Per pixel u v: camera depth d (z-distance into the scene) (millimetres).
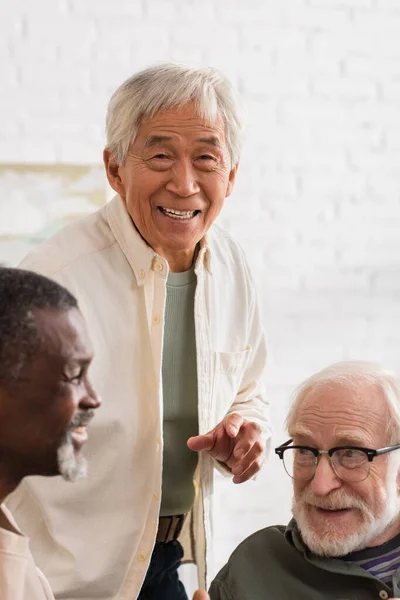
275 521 3891
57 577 2158
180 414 2393
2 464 1336
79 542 2184
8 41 3705
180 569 3500
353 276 3996
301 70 3943
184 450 2402
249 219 3922
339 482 2059
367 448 2051
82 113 3756
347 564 2082
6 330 1269
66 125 3744
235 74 3881
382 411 2082
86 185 3744
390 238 4027
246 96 3898
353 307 3996
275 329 3932
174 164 2146
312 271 3963
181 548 2498
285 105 3934
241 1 3881
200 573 2496
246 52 3889
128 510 2232
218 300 2455
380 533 2094
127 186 2215
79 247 2264
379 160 4016
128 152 2188
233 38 3877
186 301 2375
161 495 2396
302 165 3955
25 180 3697
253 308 2572
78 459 1380
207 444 2232
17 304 1281
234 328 2504
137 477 2244
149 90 2131
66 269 2217
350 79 3984
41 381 1294
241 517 3867
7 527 1438
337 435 2062
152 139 2135
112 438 2211
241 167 3904
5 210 3676
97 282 2236
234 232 3914
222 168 2193
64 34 3744
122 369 2232
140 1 3795
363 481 2045
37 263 2217
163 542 2445
